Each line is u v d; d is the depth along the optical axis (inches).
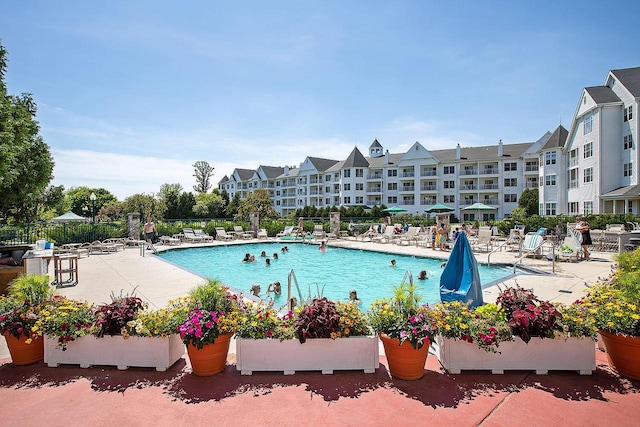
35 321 173.0
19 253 420.2
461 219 2046.0
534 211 1722.4
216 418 129.5
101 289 364.5
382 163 2325.3
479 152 2092.8
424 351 155.9
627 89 1098.7
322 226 1060.5
